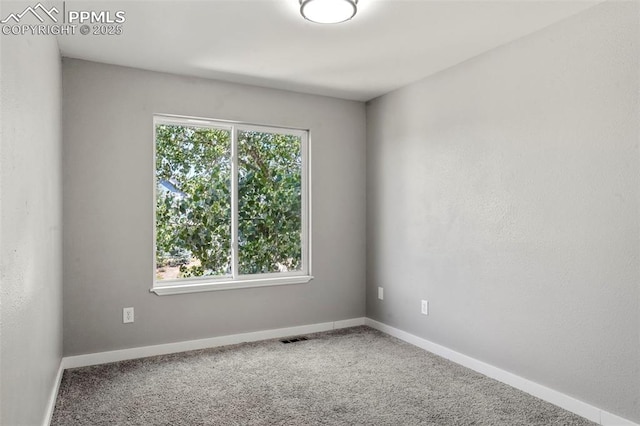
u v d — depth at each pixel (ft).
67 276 10.28
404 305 12.73
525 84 9.08
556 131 8.47
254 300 12.72
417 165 12.20
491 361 9.90
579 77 8.05
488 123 9.97
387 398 8.72
